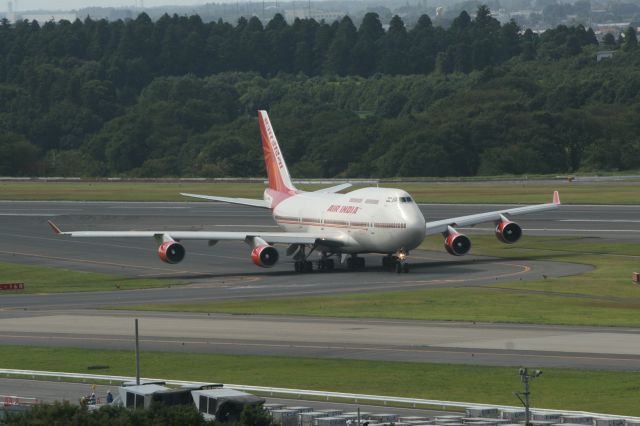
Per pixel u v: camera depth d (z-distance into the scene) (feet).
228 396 575.79
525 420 577.43
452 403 650.02
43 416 548.72
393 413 634.84
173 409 549.13
